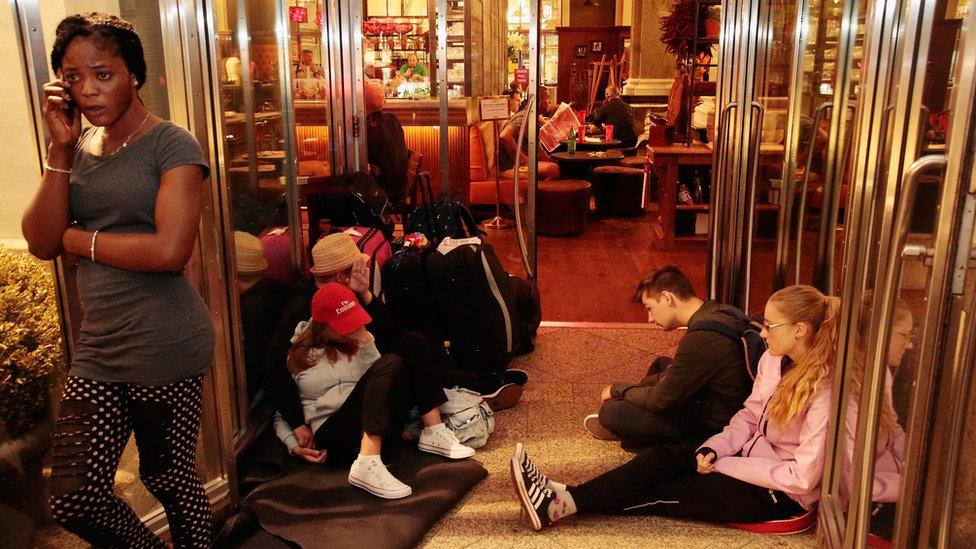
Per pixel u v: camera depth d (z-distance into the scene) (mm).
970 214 1407
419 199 6473
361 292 3135
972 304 1398
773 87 3711
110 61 1625
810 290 2330
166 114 2314
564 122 5844
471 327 3410
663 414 2828
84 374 1729
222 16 2658
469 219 4035
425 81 7914
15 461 2326
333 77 4355
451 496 2561
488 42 8398
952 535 1668
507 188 7281
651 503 2439
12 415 2270
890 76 1848
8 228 2736
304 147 4469
